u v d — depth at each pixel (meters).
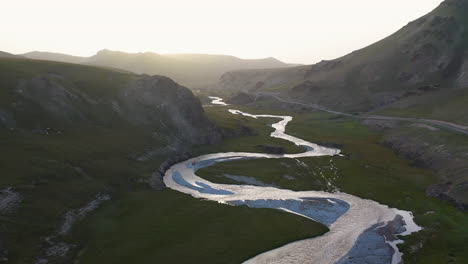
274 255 49.94
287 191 77.00
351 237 55.69
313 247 52.38
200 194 74.06
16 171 59.81
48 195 58.16
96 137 88.75
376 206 68.88
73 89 102.31
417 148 103.81
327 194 75.56
